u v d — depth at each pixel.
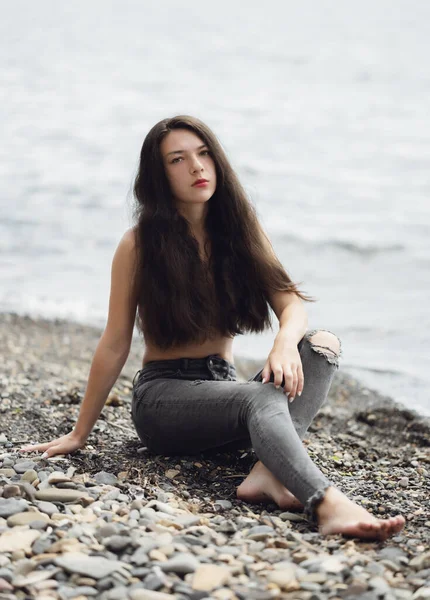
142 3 93.19
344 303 8.48
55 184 15.95
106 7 85.75
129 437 4.06
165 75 37.38
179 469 3.54
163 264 3.49
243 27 63.53
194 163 3.48
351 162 19.28
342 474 3.79
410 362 6.41
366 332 7.32
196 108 28.20
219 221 3.65
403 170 18.30
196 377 3.59
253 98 30.92
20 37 52.25
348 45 49.81
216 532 2.78
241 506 3.18
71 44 49.66
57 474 3.17
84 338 7.35
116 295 3.57
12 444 3.87
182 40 53.62
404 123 25.14
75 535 2.61
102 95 30.64
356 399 5.55
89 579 2.31
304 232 12.20
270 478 3.15
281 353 3.29
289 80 36.25
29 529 2.65
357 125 24.88
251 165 18.69
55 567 2.39
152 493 3.19
